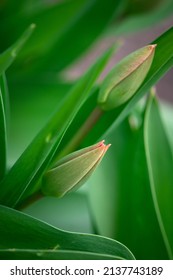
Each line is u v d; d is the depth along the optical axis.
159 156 0.41
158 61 0.35
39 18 0.54
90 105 0.37
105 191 0.40
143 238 0.39
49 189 0.33
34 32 0.55
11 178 0.33
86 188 0.46
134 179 0.39
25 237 0.32
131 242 0.39
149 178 0.38
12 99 0.52
